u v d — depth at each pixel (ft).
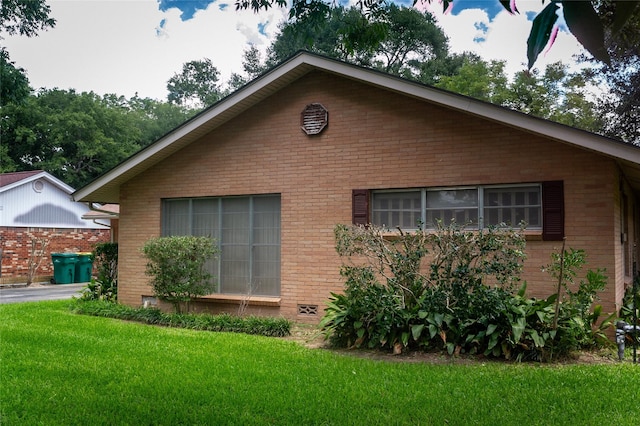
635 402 17.20
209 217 37.91
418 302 25.35
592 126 77.15
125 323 33.71
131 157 37.86
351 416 16.21
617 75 64.75
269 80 33.63
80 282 74.90
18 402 17.37
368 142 32.68
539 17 4.14
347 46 20.65
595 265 27.04
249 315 34.96
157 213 39.32
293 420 15.94
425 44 89.92
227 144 37.06
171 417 16.17
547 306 24.62
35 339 27.30
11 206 72.84
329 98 33.96
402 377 20.44
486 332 23.54
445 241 25.17
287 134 35.12
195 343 26.78
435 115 30.99
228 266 36.99
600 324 26.40
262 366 22.12
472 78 87.40
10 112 111.14
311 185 34.14
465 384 19.36
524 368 21.80
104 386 19.36
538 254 28.25
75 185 119.14
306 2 19.75
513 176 28.94
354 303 25.71
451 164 30.45
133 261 40.06
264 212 36.06
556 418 15.84
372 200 32.83
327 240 33.40
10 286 68.95
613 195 26.89
